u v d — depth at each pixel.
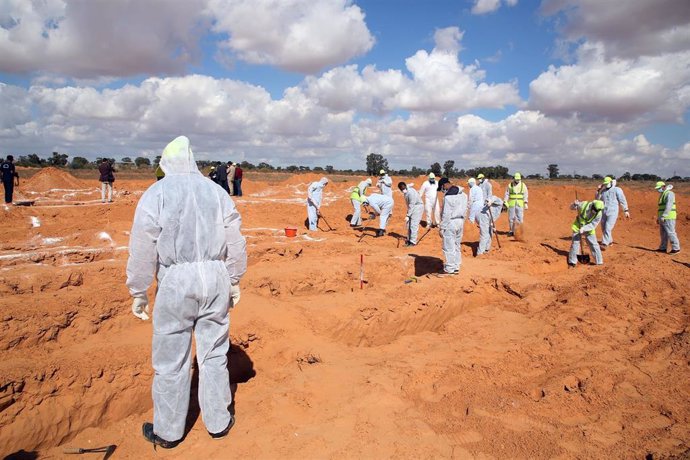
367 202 14.70
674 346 6.23
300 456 3.97
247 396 5.08
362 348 6.81
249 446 4.09
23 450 4.11
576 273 10.48
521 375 5.67
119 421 4.72
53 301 5.77
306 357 6.00
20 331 5.23
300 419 4.57
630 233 17.91
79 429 4.47
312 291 8.91
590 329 7.14
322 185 15.26
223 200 4.07
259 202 21.03
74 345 5.48
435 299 8.12
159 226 3.75
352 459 3.95
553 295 8.99
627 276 9.56
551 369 5.84
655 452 3.97
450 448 4.14
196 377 5.27
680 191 38.19
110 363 4.86
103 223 14.41
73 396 4.53
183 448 4.09
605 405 4.88
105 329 5.96
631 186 43.94
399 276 10.43
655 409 4.80
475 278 9.31
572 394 5.07
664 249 13.17
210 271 3.90
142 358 5.04
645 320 7.52
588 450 4.08
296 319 6.89
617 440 4.24
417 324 7.73
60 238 10.65
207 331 4.08
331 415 4.65
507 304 8.78
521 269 10.54
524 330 7.53
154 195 3.77
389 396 5.04
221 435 4.20
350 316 7.19
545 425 4.51
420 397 5.09
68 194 22.20
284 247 10.73
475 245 14.02
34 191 22.50
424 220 18.11
